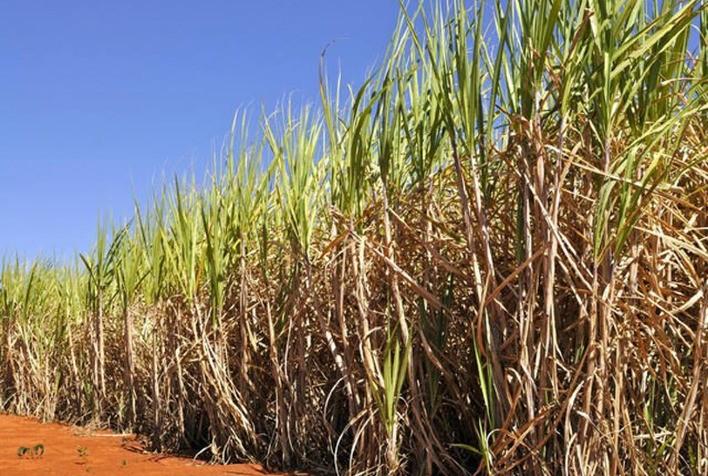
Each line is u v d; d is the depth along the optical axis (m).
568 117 2.59
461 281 3.06
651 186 2.30
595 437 2.37
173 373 4.88
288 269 4.19
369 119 3.36
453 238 3.10
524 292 2.54
